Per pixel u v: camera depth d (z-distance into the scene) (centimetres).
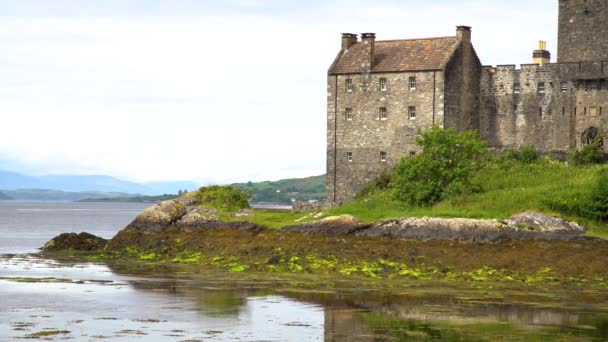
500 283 11944
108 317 9225
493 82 19275
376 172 18962
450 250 13288
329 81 19538
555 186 15100
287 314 9525
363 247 13738
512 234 13338
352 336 8456
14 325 8725
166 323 8956
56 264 14375
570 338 8425
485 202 14938
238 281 12144
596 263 12412
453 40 18950
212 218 15950
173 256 15012
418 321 9181
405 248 13538
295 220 15688
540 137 18775
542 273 12300
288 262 13550
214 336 8369
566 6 18725
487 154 17662
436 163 15888
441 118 18288
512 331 8706
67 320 9019
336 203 18612
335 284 11844
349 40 19775
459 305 10156
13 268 13738
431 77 18388
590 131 18162
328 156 19562
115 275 12825
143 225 16188
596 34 18362
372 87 19050
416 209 15300
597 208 13912
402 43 19362
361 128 19162
